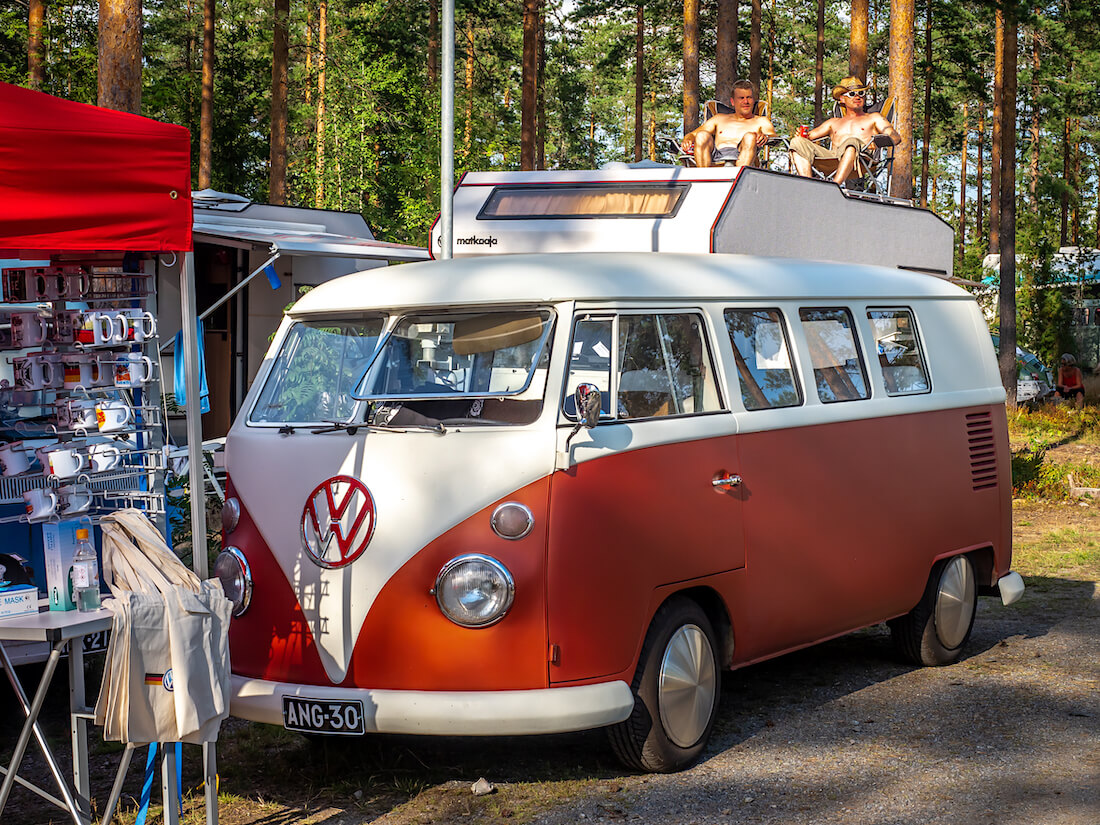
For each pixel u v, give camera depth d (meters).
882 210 9.59
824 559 6.30
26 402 5.61
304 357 5.66
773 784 5.28
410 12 39.16
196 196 12.63
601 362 5.28
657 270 5.77
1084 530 12.66
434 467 5.00
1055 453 18.92
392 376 5.34
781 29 53.44
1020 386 26.33
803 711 6.45
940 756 5.66
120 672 4.08
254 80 34.53
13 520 4.57
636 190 7.95
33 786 4.35
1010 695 6.73
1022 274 29.88
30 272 5.36
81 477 4.65
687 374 5.70
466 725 4.80
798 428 6.18
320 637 5.03
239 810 5.04
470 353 5.30
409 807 5.05
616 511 5.11
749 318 6.14
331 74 30.94
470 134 27.30
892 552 6.84
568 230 7.92
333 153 26.78
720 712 6.43
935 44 46.03
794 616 6.12
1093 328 29.62
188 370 4.43
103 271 5.53
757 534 5.86
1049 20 47.41
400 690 4.90
